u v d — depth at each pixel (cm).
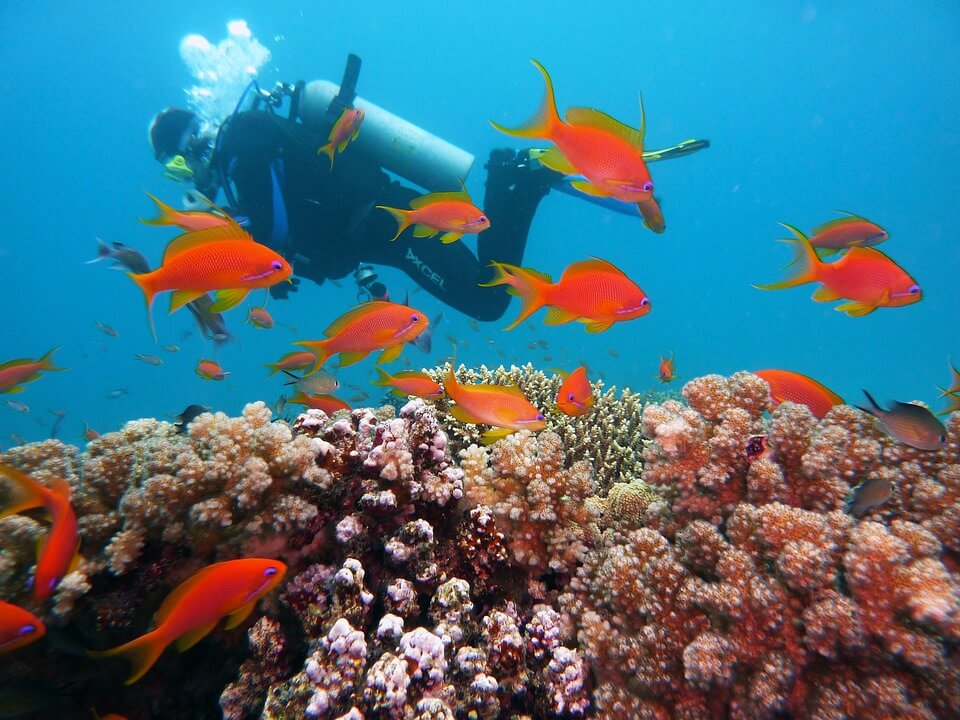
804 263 51
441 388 57
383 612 40
